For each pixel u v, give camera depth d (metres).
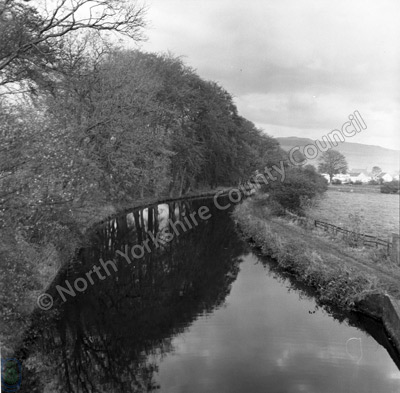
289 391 10.04
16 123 11.98
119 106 22.80
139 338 13.72
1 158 10.54
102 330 14.45
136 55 35.09
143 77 28.06
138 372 11.33
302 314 15.89
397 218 41.06
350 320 15.01
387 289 14.80
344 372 10.97
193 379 10.82
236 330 14.16
